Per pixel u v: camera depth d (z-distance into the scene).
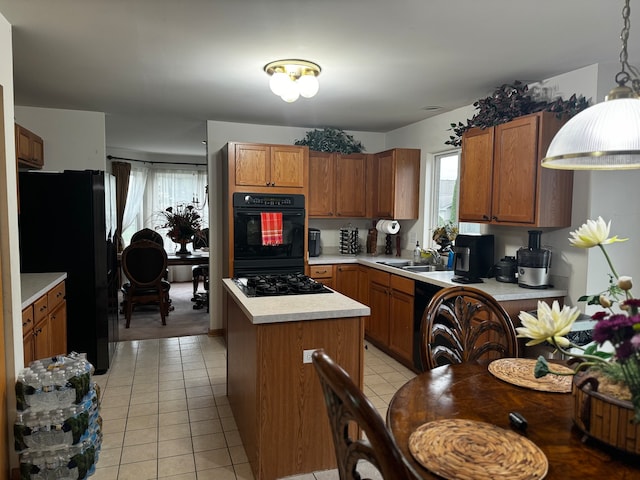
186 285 8.31
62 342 3.28
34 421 2.09
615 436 1.04
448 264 4.07
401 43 2.55
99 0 2.06
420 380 1.53
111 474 2.27
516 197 3.03
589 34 2.39
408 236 4.95
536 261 3.00
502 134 3.14
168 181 8.39
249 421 2.38
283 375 2.21
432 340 1.81
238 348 2.71
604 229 1.17
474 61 2.83
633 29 2.31
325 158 4.91
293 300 2.45
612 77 2.88
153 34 2.44
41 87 3.49
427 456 1.04
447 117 4.30
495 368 1.62
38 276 3.24
